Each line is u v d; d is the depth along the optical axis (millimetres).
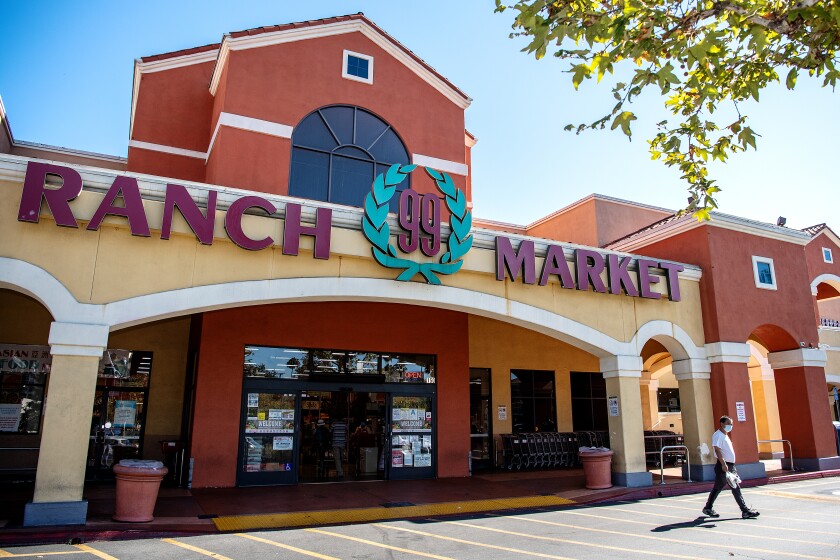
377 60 15773
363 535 9055
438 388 15969
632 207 22578
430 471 15508
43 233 9234
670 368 22453
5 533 8094
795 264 17875
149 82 15945
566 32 6816
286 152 14000
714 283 15852
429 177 15672
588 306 14109
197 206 10258
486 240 13055
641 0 7043
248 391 13766
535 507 11750
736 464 14961
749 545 8438
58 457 8727
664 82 6543
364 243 11672
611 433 14305
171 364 14930
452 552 7996
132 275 9711
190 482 12703
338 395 16266
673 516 10781
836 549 8188
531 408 19281
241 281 10508
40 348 14062
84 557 7465
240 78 13883
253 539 8703
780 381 17703
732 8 7133
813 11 6402
